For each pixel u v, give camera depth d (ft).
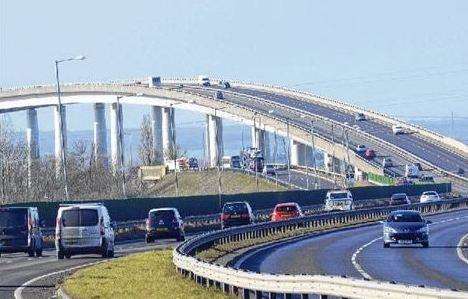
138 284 244.01
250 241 478.59
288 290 198.29
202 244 391.24
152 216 505.25
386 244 408.46
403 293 159.84
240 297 214.48
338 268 309.42
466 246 417.28
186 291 224.12
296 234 538.88
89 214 384.68
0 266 359.25
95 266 315.17
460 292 148.25
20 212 418.92
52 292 250.16
